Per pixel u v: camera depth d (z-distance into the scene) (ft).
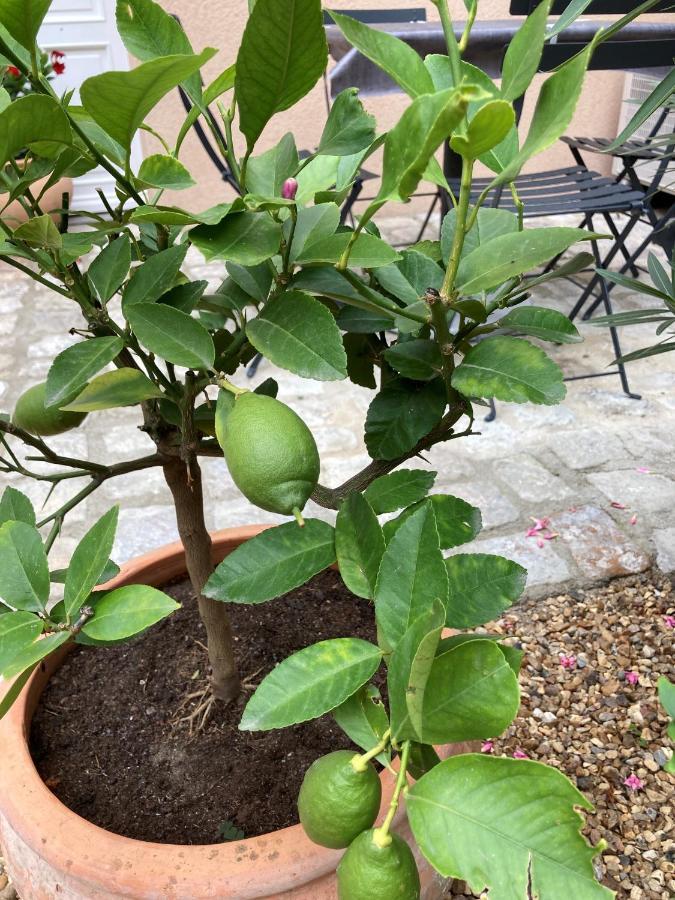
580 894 1.84
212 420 3.46
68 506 3.42
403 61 2.37
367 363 3.87
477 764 2.03
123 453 9.24
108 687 4.62
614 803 5.55
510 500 8.39
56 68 10.84
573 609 7.13
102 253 2.97
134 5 2.75
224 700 4.51
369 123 2.76
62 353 2.66
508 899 1.86
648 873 5.13
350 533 2.66
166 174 2.63
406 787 2.14
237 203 2.42
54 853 3.27
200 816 3.91
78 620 2.60
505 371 2.72
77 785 4.04
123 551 7.72
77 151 2.56
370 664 2.44
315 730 4.35
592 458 9.08
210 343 2.63
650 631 6.90
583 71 2.06
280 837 3.28
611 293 12.87
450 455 9.15
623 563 7.55
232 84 2.79
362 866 2.09
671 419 9.85
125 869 3.18
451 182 9.96
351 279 2.55
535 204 9.77
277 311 2.66
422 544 2.51
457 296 2.48
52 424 3.37
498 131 1.95
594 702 6.31
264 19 2.11
